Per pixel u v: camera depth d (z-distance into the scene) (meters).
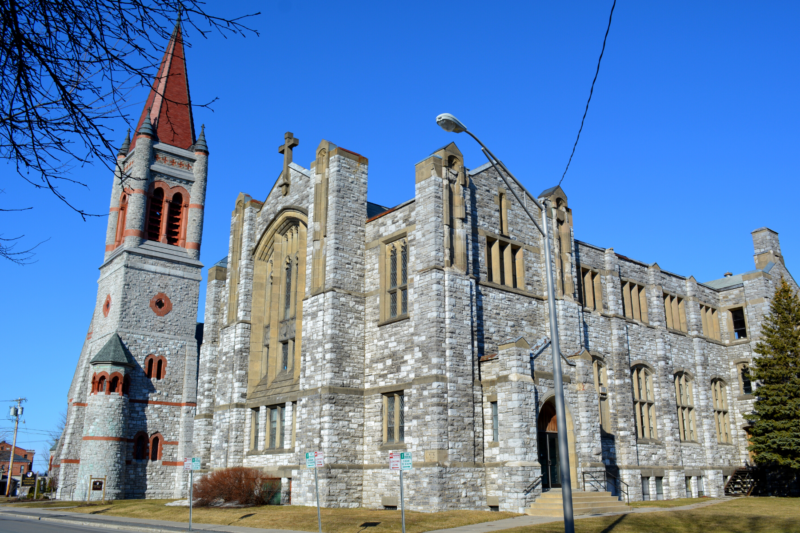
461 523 25.27
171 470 53.19
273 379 40.00
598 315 40.53
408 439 30.77
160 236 58.66
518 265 36.12
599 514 28.27
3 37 6.97
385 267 34.88
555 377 16.80
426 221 32.09
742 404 49.28
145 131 58.91
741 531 23.30
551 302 17.52
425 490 28.92
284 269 41.94
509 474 29.14
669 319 47.00
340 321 34.12
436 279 30.97
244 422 40.72
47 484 62.31
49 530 25.95
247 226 44.28
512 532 22.67
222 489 34.91
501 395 30.41
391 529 24.27
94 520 32.50
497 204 35.84
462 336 31.17
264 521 28.00
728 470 47.00
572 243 38.88
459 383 30.42
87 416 50.19
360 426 33.50
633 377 42.41
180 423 54.59
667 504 34.56
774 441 40.88
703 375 47.28
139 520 32.31
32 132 7.36
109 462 48.94
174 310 57.03
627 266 44.31
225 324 44.03
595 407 34.06
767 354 43.25
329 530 24.78
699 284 50.47
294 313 39.72
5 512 39.03
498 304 34.00
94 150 7.68
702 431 46.00
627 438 38.88
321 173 37.16
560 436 16.30
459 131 17.73
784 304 43.94
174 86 63.81
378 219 35.91
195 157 61.97
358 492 32.56
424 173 32.84
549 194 38.28
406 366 31.89
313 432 33.25
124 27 7.42
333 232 35.12
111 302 55.41
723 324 51.72
